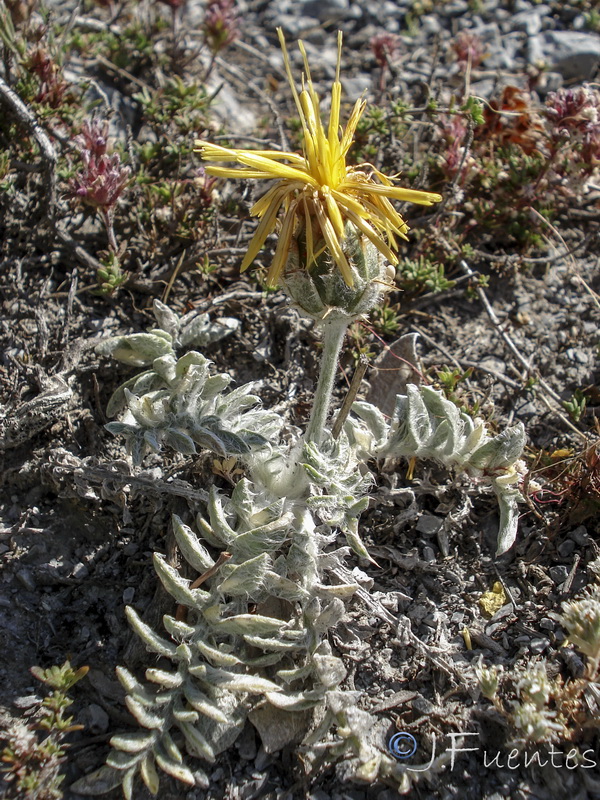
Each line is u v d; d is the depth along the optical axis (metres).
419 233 0.18
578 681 0.12
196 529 0.14
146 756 0.11
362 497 0.13
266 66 0.24
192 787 0.11
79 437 0.15
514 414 0.16
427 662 0.13
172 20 0.23
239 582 0.11
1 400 0.15
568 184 0.18
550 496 0.14
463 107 0.18
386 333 0.17
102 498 0.14
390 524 0.14
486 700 0.12
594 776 0.11
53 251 0.17
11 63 0.19
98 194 0.16
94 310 0.16
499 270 0.18
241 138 0.20
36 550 0.14
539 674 0.11
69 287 0.17
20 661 0.13
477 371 0.17
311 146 0.10
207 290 0.17
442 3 0.26
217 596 0.12
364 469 0.14
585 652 0.12
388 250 0.10
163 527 0.14
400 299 0.18
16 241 0.17
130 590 0.13
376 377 0.16
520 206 0.18
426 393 0.14
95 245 0.17
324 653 0.12
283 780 0.12
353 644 0.13
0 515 0.14
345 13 0.25
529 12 0.25
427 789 0.11
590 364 0.17
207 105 0.20
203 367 0.13
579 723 0.12
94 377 0.14
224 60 0.24
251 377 0.16
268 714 0.12
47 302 0.16
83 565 0.14
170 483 0.13
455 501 0.14
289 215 0.10
